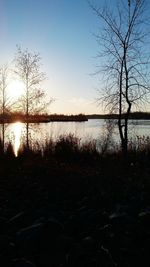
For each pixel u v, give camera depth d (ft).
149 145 63.41
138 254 22.66
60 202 36.78
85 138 77.87
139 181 45.11
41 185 43.55
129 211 30.83
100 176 48.42
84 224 27.58
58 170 52.65
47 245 23.22
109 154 64.44
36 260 21.98
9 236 25.71
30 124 76.07
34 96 76.79
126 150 59.31
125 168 55.16
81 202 36.09
